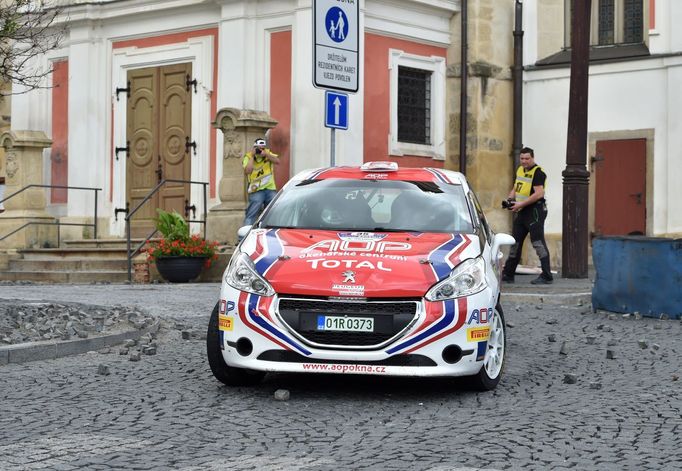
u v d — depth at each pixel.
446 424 7.74
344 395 8.91
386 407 8.41
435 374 8.41
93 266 22.75
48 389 9.12
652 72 25.61
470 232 9.61
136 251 21.66
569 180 19.64
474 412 8.20
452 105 25.89
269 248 9.04
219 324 8.80
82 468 6.36
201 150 24.52
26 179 25.38
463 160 25.73
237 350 8.63
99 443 7.04
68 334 11.66
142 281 21.30
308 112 22.86
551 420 7.89
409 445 7.03
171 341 12.12
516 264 18.80
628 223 25.94
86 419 7.86
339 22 13.70
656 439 7.26
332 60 13.64
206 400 8.65
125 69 25.81
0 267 24.03
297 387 9.27
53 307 14.25
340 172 10.59
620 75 26.05
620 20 26.62
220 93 23.95
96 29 26.05
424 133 25.56
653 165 25.61
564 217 19.75
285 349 8.45
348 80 13.87
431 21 25.38
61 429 7.49
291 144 23.11
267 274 8.67
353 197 10.06
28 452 6.76
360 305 8.42
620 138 26.05
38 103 26.83
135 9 25.23
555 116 26.81
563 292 17.47
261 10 23.56
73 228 25.77
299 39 22.92
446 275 8.65
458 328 8.49
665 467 6.48
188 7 24.55
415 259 8.77
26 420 7.80
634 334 13.07
